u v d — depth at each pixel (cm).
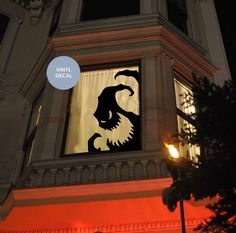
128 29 1084
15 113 1251
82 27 1141
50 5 1534
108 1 1238
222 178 513
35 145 932
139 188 756
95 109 963
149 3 1195
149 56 1027
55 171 830
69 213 787
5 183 1059
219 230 517
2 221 838
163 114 907
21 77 1352
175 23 1261
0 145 1169
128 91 981
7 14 1526
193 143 568
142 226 789
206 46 1281
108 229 802
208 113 555
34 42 1454
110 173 812
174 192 527
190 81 1073
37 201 783
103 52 1055
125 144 881
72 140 913
